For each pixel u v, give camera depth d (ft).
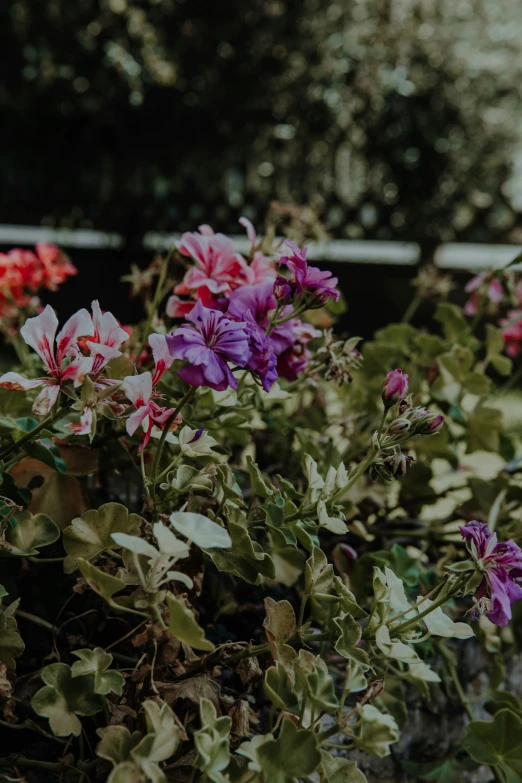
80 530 3.22
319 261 21.42
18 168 21.44
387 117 21.59
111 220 21.57
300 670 2.94
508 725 3.73
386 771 4.45
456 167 22.12
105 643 3.99
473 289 6.10
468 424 5.63
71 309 21.11
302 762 2.80
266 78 20.65
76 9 19.45
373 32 20.95
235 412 4.59
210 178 21.52
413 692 4.72
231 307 3.37
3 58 20.04
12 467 3.86
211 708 2.86
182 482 3.34
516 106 22.16
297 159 21.84
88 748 3.51
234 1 19.88
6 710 3.26
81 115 20.76
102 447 4.34
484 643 4.73
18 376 3.01
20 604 4.00
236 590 4.86
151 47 19.43
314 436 5.98
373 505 5.25
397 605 3.27
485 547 3.12
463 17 21.47
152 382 3.23
